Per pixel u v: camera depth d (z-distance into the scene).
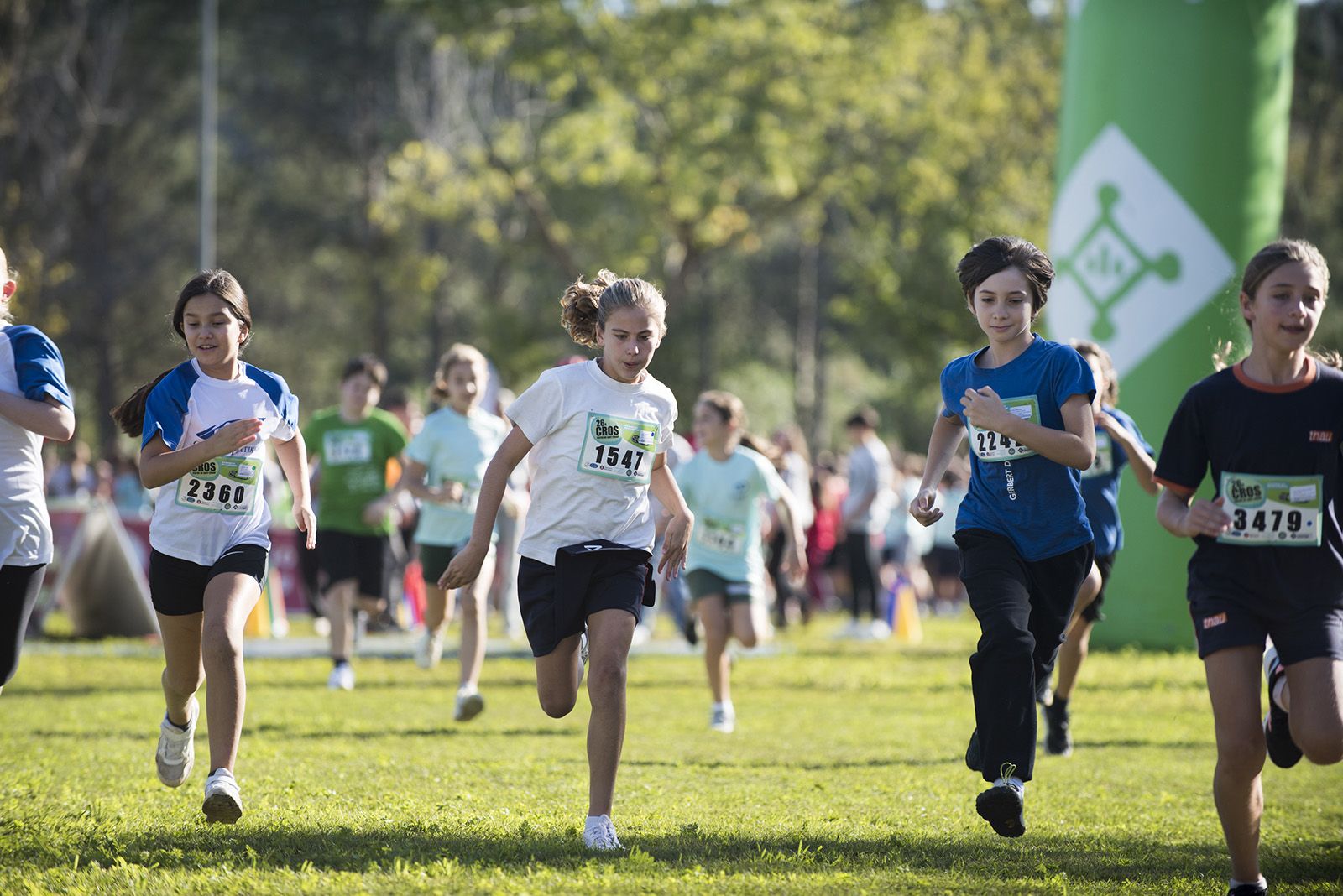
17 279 20.11
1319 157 112.25
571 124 123.44
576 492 19.62
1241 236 54.56
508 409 19.78
